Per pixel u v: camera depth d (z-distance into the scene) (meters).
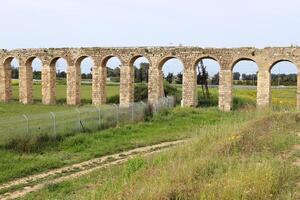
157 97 56.81
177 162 16.56
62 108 54.22
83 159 24.70
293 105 50.97
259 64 51.50
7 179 20.33
